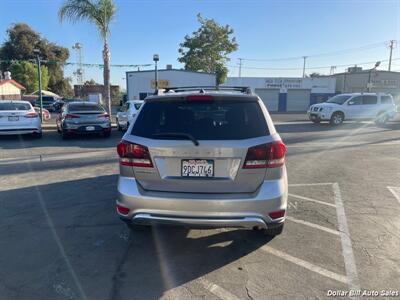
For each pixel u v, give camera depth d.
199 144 3.11
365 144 11.68
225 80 43.75
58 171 7.34
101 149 10.48
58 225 4.39
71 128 12.45
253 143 3.13
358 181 6.58
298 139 13.10
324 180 6.65
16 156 9.20
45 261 3.49
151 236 4.07
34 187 6.09
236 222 3.15
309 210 4.95
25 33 57.19
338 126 19.08
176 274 3.25
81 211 4.89
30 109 12.77
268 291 2.97
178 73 35.94
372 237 4.04
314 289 2.99
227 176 3.15
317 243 3.88
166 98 3.38
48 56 58.72
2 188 6.02
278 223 3.26
